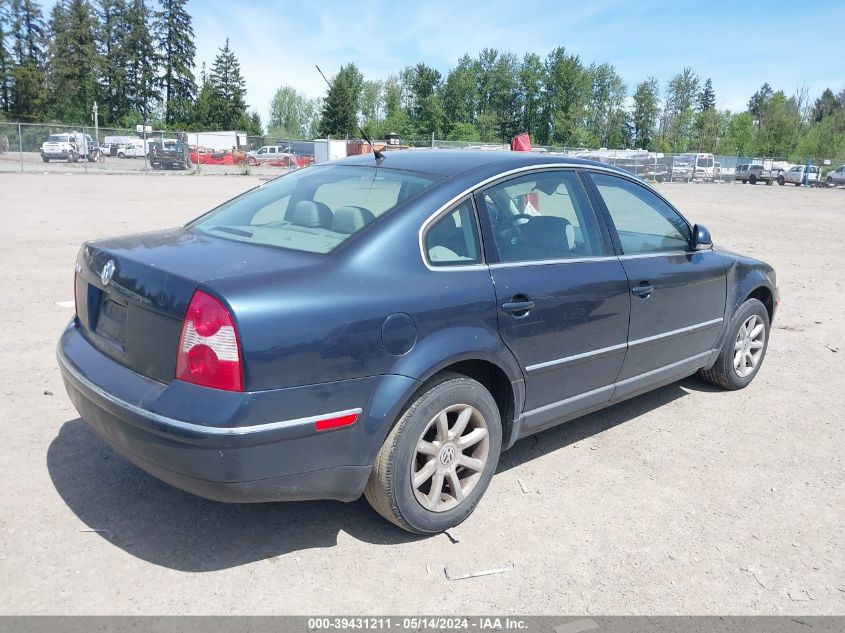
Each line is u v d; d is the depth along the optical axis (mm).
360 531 3352
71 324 3619
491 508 3625
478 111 109375
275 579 2949
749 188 46531
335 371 2836
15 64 92250
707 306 4883
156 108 101062
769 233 17031
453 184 3480
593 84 112125
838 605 2959
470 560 3162
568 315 3736
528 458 4242
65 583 2846
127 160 38969
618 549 3297
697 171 54062
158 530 3262
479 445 3461
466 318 3248
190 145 43250
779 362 6441
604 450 4391
